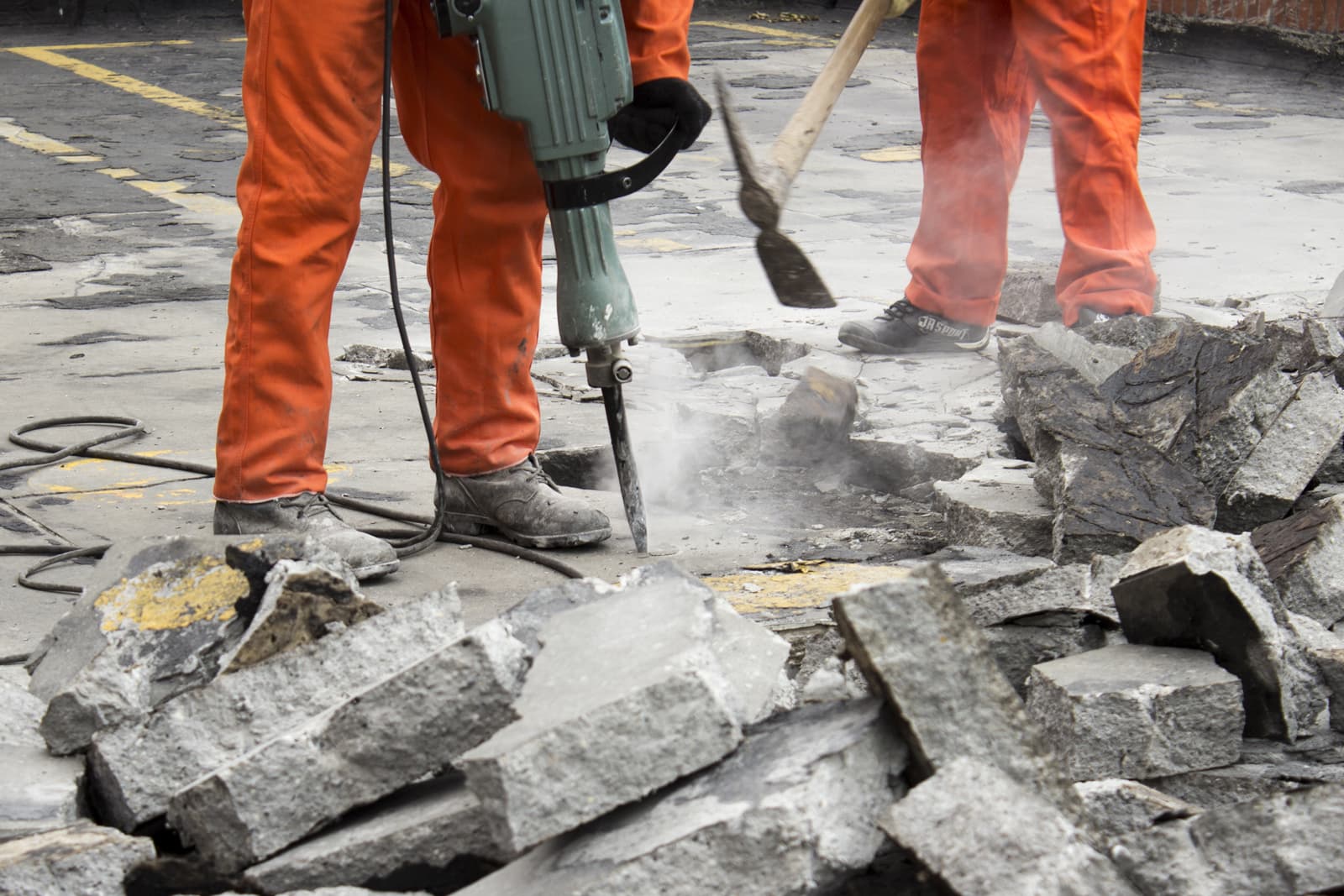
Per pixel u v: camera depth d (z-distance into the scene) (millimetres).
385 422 5027
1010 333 5828
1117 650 2658
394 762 2168
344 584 2518
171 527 3889
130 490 4230
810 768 1908
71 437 4758
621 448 3662
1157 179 10367
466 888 2037
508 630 2227
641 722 1953
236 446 3551
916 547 3814
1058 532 3418
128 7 21062
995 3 5297
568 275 3527
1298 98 14555
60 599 3355
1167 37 17516
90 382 5512
